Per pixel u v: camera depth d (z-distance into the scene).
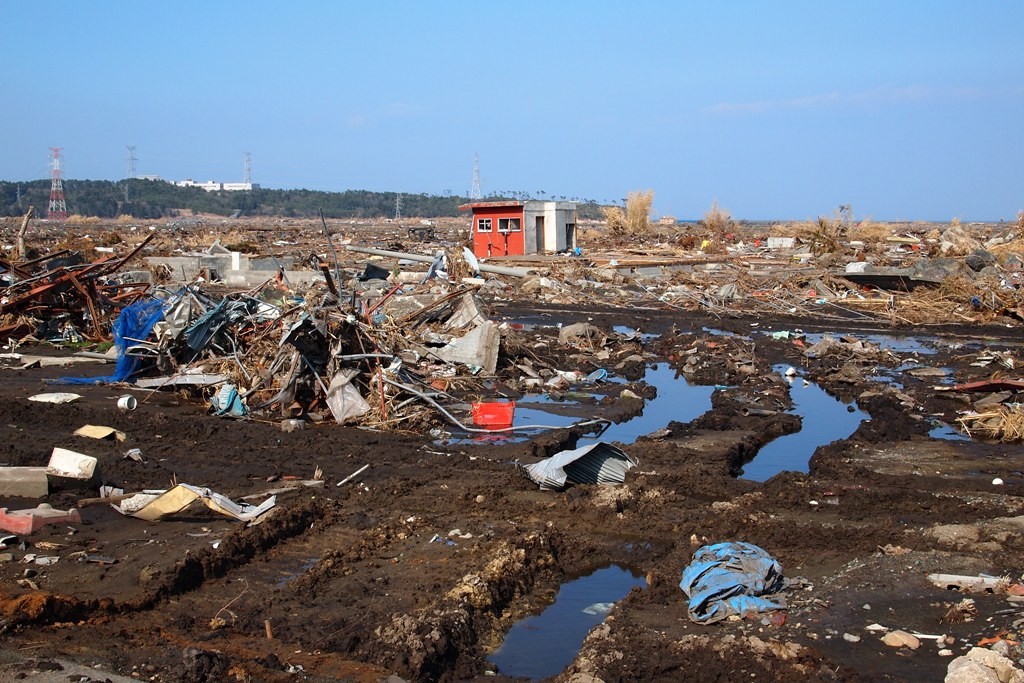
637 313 29.39
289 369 15.42
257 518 9.86
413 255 32.75
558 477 11.40
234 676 6.82
